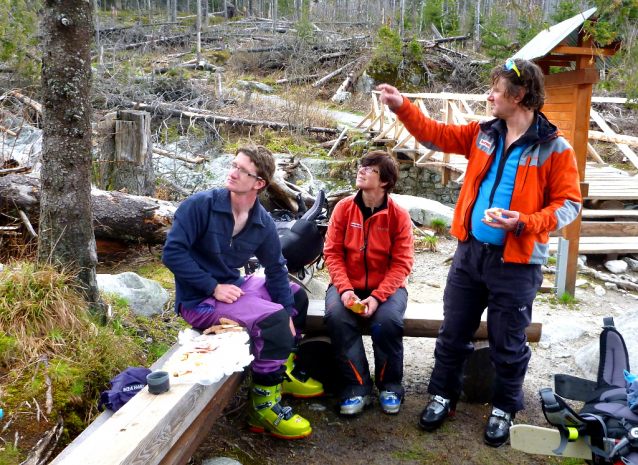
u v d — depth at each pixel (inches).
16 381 95.7
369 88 801.6
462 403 120.3
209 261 100.4
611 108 616.1
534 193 94.5
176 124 511.5
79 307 113.5
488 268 98.5
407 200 310.7
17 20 417.7
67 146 111.7
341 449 102.4
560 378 93.5
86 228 117.0
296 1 1210.0
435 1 1017.5
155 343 127.8
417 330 120.2
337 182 463.2
